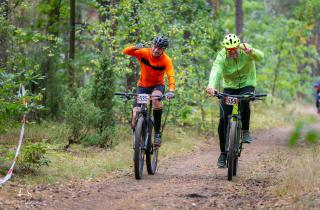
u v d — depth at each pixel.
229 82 9.45
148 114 9.20
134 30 15.51
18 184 7.56
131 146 12.90
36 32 15.94
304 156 10.27
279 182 8.03
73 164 9.55
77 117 12.34
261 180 8.60
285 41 32.50
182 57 16.58
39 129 13.41
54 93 15.41
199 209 6.41
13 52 14.51
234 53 8.98
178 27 16.36
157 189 7.80
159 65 9.20
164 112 16.27
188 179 8.88
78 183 8.25
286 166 10.10
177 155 12.77
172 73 9.20
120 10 15.69
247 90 9.29
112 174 9.45
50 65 15.32
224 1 34.34
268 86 33.03
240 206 6.51
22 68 14.53
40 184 7.82
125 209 6.50
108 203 6.85
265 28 35.25
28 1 17.44
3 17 14.34
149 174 9.51
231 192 7.54
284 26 33.03
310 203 6.06
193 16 18.50
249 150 13.96
